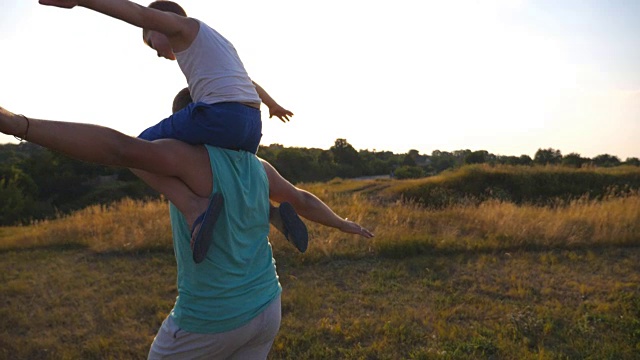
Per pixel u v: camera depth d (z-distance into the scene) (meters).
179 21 1.94
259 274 2.13
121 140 1.78
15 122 1.53
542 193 19.56
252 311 2.08
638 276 6.97
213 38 2.02
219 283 2.00
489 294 6.43
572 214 9.96
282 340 5.15
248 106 2.09
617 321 5.46
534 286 6.64
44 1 1.52
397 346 5.02
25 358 4.99
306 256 7.79
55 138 1.63
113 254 8.41
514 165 21.98
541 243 8.35
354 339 5.18
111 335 5.40
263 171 2.22
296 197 2.51
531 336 5.21
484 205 11.63
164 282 6.99
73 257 8.38
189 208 1.96
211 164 1.97
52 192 43.81
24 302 6.36
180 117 1.99
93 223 10.36
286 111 2.74
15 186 37.00
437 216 10.45
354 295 6.43
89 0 1.63
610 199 12.70
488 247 8.18
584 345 4.97
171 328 2.09
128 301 6.25
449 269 7.34
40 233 10.09
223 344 2.07
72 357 4.92
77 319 5.80
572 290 6.51
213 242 1.97
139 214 11.02
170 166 1.90
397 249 7.98
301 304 6.05
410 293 6.48
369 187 21.42
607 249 8.20
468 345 4.93
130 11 1.75
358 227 2.64
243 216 2.04
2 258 8.43
